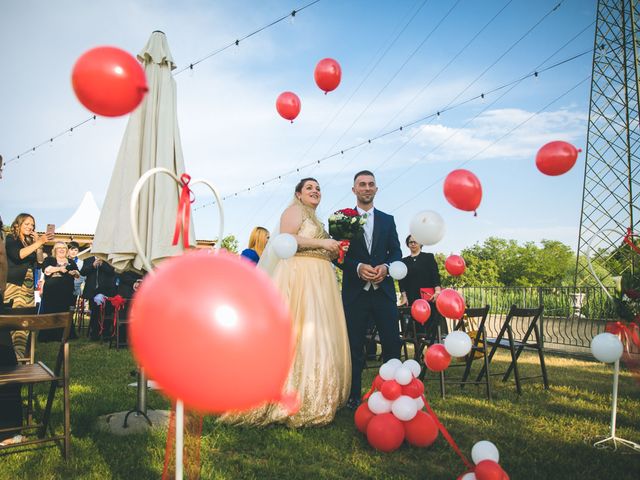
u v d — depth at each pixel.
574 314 8.59
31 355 3.87
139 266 3.57
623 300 3.67
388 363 3.40
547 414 4.08
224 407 1.39
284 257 3.08
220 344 1.32
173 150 3.87
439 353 3.14
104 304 8.95
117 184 3.75
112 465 2.84
